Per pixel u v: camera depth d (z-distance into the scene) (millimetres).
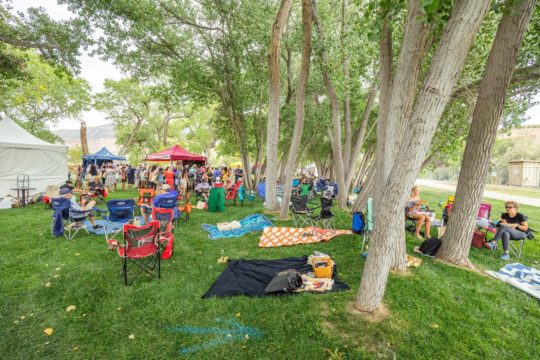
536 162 29297
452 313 3271
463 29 2387
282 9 8078
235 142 17469
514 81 5953
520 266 4918
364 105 14539
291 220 8164
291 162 8242
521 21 4344
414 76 3855
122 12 9031
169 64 12508
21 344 2609
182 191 12227
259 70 11914
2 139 10148
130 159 35312
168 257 4895
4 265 4348
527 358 2623
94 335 2770
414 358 2527
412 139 2707
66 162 12359
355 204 9242
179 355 2520
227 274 4180
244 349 2604
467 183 4895
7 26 9250
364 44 8516
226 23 11445
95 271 4188
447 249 5094
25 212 8359
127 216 6098
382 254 3076
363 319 3039
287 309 3229
